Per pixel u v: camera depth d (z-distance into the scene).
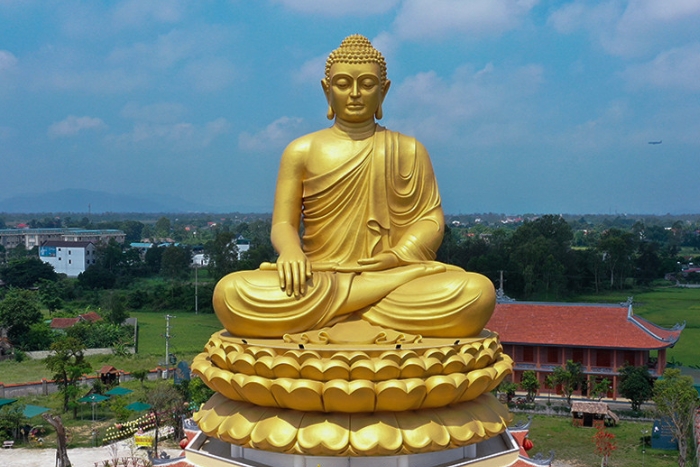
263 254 77.56
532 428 30.44
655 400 27.38
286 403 12.69
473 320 13.80
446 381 12.53
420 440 12.47
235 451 14.05
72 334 49.06
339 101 15.84
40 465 25.44
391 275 14.48
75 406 31.94
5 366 43.06
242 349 13.19
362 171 15.61
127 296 71.19
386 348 12.59
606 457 25.62
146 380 38.66
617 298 71.62
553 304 37.75
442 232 15.92
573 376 33.78
